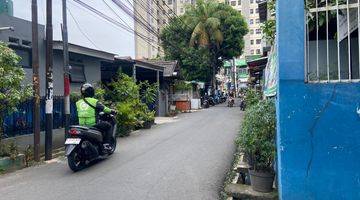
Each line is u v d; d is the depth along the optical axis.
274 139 5.41
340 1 4.79
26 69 12.03
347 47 4.80
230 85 62.53
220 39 37.25
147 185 6.53
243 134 5.70
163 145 11.12
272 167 5.48
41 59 12.77
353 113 4.35
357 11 4.59
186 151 9.91
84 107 8.67
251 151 5.47
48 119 9.48
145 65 20.38
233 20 38.22
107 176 7.26
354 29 4.74
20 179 7.33
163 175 7.24
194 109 32.75
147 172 7.51
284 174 4.55
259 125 5.52
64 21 11.08
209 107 36.56
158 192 6.10
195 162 8.45
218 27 38.12
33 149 9.73
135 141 12.21
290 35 4.52
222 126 16.56
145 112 16.69
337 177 4.40
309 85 4.46
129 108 13.73
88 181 6.93
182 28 39.00
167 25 40.50
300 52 4.51
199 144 11.16
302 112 4.48
